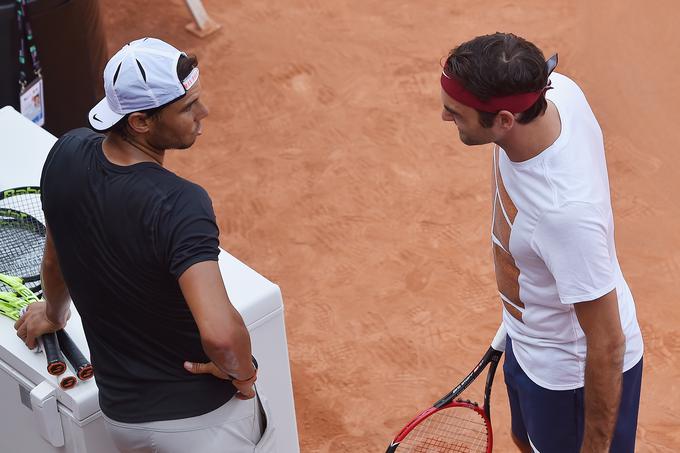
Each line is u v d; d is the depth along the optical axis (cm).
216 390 1131
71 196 1059
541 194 1162
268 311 1383
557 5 3403
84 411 1261
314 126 2947
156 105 1016
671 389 2028
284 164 2803
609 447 1338
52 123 2512
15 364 1336
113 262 1048
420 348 2169
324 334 2225
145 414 1130
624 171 2659
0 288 1434
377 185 2688
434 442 1858
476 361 2127
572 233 1145
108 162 1046
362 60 3216
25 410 1382
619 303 1316
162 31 3419
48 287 1225
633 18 3177
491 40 1116
